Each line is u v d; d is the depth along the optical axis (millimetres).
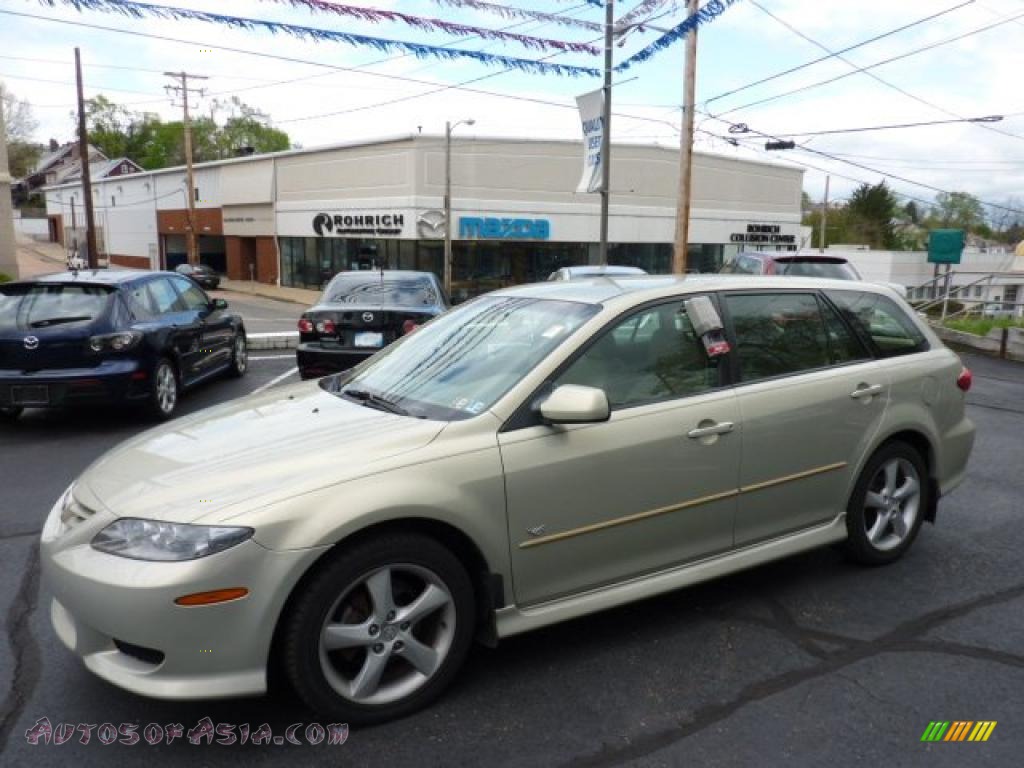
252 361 12305
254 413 3662
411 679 3082
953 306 21969
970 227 83250
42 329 7371
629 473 3414
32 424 7984
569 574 3352
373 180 36969
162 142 98125
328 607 2848
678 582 3629
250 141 94000
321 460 2977
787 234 47094
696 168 41812
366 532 2920
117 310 7668
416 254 35594
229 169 47906
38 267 57531
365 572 2898
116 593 2689
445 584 3066
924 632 3750
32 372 7355
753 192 44844
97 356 7469
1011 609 3992
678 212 18875
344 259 39688
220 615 2693
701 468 3617
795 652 3559
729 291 3982
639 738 2943
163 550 2709
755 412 3777
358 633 2924
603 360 3498
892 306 4633
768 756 2844
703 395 3686
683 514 3605
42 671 3387
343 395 3814
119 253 63344
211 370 9633
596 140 16141
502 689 3250
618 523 3422
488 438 3156
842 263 13617
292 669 2836
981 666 3457
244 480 2885
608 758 2830
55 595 2930
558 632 3725
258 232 46156
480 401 3324
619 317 3592
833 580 4309
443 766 2781
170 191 55000
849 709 3133
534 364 3387
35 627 3771
